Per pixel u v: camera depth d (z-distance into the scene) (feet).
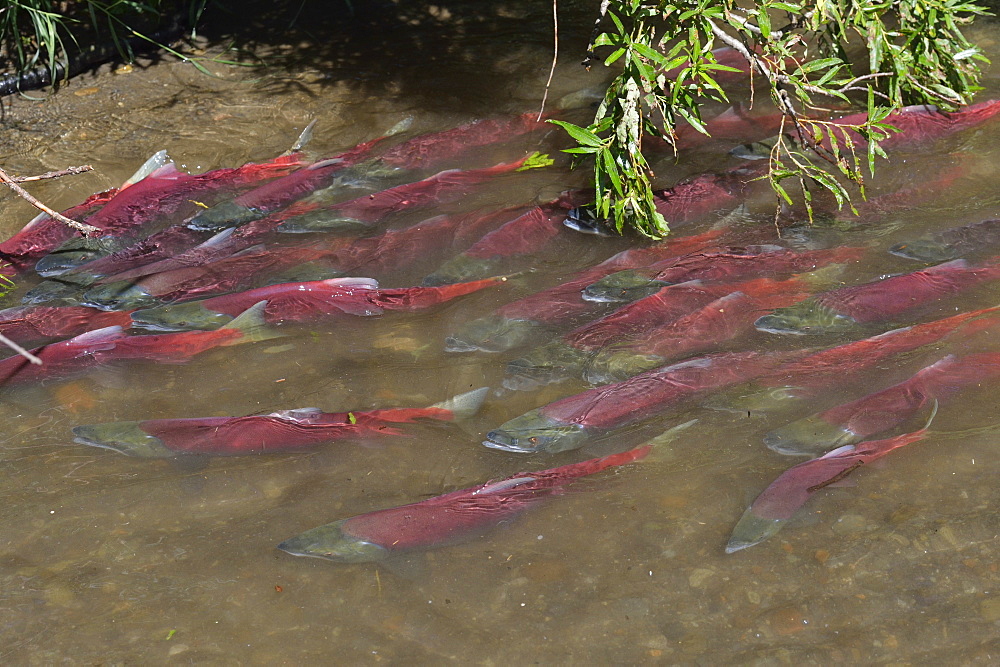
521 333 15.94
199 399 14.99
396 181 21.11
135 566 12.08
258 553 12.19
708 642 10.70
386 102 23.62
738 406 14.12
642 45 16.30
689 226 18.71
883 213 18.56
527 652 10.74
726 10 16.47
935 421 13.47
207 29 26.89
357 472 13.43
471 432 14.06
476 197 20.08
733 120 22.15
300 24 27.07
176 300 17.47
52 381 15.39
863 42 24.20
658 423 13.91
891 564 11.44
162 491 13.20
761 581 11.37
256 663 10.76
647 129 17.99
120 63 25.44
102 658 10.87
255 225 19.42
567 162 21.20
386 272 18.03
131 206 20.21
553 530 12.28
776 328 15.61
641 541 12.05
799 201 19.17
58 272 18.40
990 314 15.44
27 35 25.96
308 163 21.62
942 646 10.46
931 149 20.40
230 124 22.99
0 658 10.92
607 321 15.93
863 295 16.10
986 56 23.22
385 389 14.98
